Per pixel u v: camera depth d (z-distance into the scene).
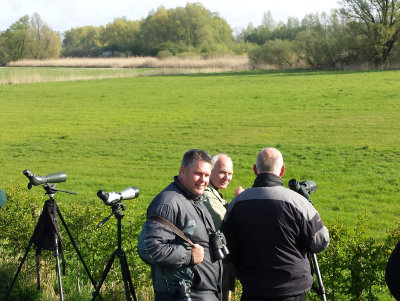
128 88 47.53
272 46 69.44
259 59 70.69
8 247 7.37
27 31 127.06
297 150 20.34
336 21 68.94
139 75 65.00
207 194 5.08
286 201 4.15
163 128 26.53
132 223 6.97
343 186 15.41
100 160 20.14
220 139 23.33
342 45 62.19
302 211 4.14
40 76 64.25
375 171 16.86
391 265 3.59
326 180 16.11
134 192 4.88
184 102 36.22
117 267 6.55
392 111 28.20
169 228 4.01
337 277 5.54
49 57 127.31
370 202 13.73
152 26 135.88
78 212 7.06
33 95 43.47
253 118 28.44
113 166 19.06
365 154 19.19
